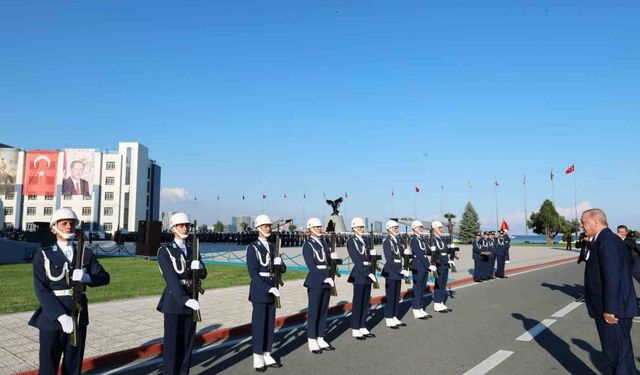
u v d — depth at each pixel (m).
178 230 6.20
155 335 8.49
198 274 6.21
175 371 5.98
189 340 6.13
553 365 7.15
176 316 5.99
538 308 12.51
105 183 86.50
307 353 7.94
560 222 74.81
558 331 9.58
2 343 7.72
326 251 8.52
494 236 21.19
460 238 76.75
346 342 8.72
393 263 10.06
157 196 98.31
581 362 7.31
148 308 11.13
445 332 9.54
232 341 8.80
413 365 7.17
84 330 5.16
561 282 19.12
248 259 7.29
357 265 9.06
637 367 7.11
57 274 5.02
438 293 12.05
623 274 5.23
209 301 12.43
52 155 80.00
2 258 23.02
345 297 13.62
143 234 26.86
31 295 12.43
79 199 84.75
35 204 82.62
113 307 11.26
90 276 5.24
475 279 19.72
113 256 28.70
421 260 11.16
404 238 11.15
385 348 8.23
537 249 53.03
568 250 50.47
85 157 74.62
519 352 7.92
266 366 7.05
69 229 5.21
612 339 5.30
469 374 6.71
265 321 7.14
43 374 4.95
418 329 9.85
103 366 7.12
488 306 12.88
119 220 86.00
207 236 54.94
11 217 80.81
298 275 19.28
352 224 9.35
